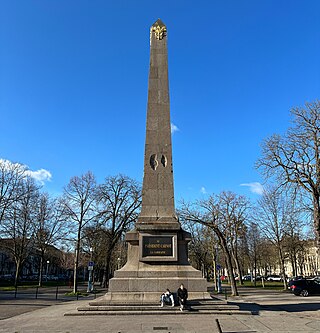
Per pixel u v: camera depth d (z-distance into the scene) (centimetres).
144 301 1611
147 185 1903
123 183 4334
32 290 4291
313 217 2856
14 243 4984
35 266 9100
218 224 3797
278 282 7288
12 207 4366
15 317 1591
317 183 2678
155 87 2072
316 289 3017
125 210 4241
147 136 1981
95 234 4216
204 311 1526
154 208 1867
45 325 1308
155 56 2138
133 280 1688
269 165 2888
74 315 1505
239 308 1580
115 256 6222
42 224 5269
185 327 1223
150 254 1753
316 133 2730
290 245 4666
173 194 1894
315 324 1305
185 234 1812
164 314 1499
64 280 8550
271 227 4291
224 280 8106
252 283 6288
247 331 1162
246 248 5719
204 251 5006
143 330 1176
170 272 1723
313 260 8456
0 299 2833
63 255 6169
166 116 2020
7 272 9644
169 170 1930
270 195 4238
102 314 1505
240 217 4309
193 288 1684
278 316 1494
